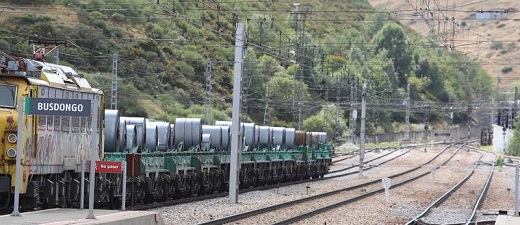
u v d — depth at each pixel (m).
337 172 186.62
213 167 110.81
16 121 54.41
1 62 55.91
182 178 98.75
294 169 151.38
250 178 126.69
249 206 92.06
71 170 64.62
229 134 117.31
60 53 179.62
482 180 166.88
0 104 55.03
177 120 105.31
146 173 85.06
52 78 59.72
